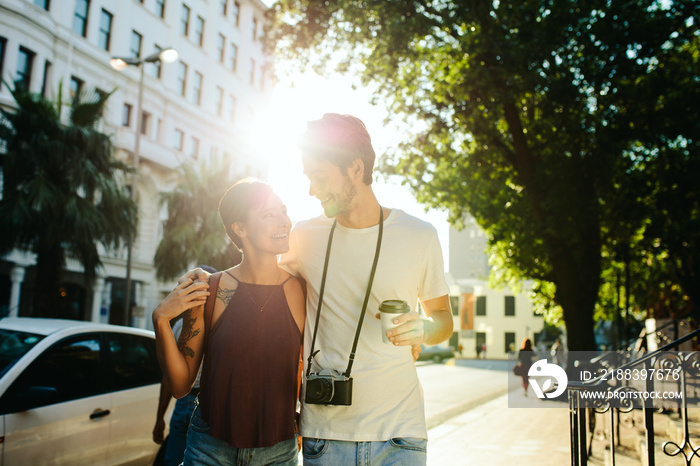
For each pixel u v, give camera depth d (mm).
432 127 14445
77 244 13227
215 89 36500
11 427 3982
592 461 6168
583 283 13531
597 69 11078
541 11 11383
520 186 15188
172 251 19641
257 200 2357
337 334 2318
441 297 2408
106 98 13969
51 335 4633
